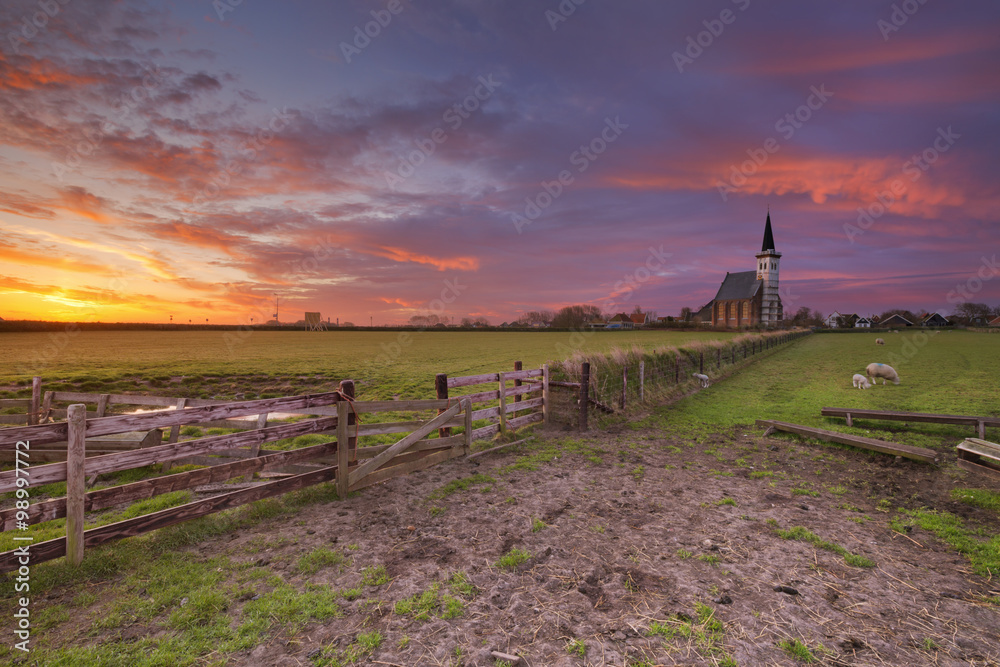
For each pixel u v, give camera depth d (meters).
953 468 6.99
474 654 2.90
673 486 6.42
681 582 3.84
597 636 3.10
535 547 4.49
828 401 13.66
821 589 3.74
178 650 2.90
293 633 3.10
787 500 5.87
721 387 17.45
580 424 10.05
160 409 12.00
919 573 4.01
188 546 4.40
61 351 36.88
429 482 6.46
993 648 2.99
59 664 2.72
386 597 3.56
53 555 3.67
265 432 5.08
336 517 5.19
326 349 42.19
